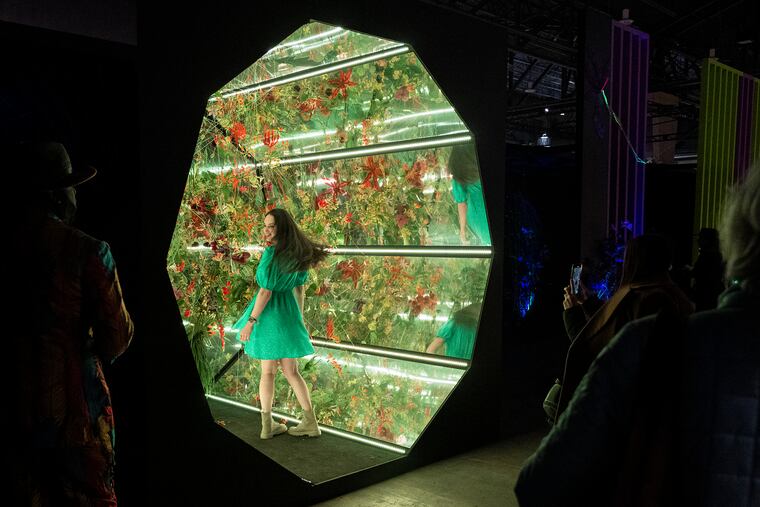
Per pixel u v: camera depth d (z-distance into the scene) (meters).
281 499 3.40
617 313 2.51
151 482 2.87
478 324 4.52
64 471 1.96
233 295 4.59
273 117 4.70
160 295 2.88
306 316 4.99
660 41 12.22
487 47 4.52
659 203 12.71
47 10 2.48
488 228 4.56
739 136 10.04
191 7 2.96
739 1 11.01
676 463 1.03
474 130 4.42
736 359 0.99
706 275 5.29
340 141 4.78
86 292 2.04
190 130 2.97
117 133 2.74
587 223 6.91
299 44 4.40
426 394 4.46
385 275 4.68
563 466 1.11
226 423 4.69
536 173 10.16
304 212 4.91
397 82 4.43
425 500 3.65
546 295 10.07
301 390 4.49
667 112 14.84
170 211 2.91
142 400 2.85
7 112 2.42
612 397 1.10
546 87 15.48
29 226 2.03
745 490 0.96
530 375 7.09
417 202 4.56
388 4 3.88
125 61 2.75
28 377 1.94
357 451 4.25
